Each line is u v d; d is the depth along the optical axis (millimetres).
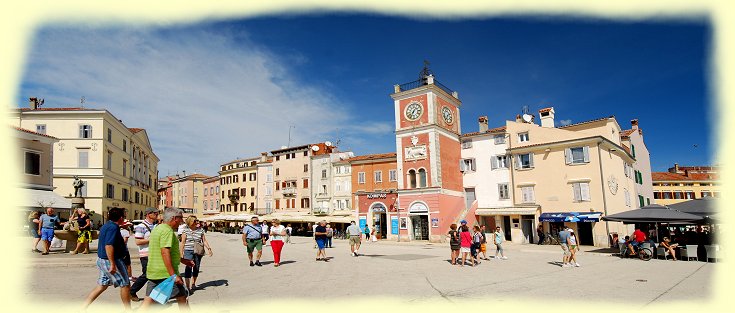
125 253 9219
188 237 12547
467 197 47625
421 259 23062
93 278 14211
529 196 41531
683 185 77812
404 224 46250
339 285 13898
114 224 8930
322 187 66500
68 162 50312
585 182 38000
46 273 15195
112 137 54875
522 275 16625
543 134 41625
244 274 16500
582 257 25594
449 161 46406
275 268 18531
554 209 39656
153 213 11430
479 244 22297
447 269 18531
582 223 38344
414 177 46719
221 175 91875
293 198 71812
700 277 16281
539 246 36344
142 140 71312
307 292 12586
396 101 48875
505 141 44406
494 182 44844
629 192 43688
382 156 56781
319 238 22359
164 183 126688
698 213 25672
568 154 39344
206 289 13047
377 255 25750
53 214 19938
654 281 15141
